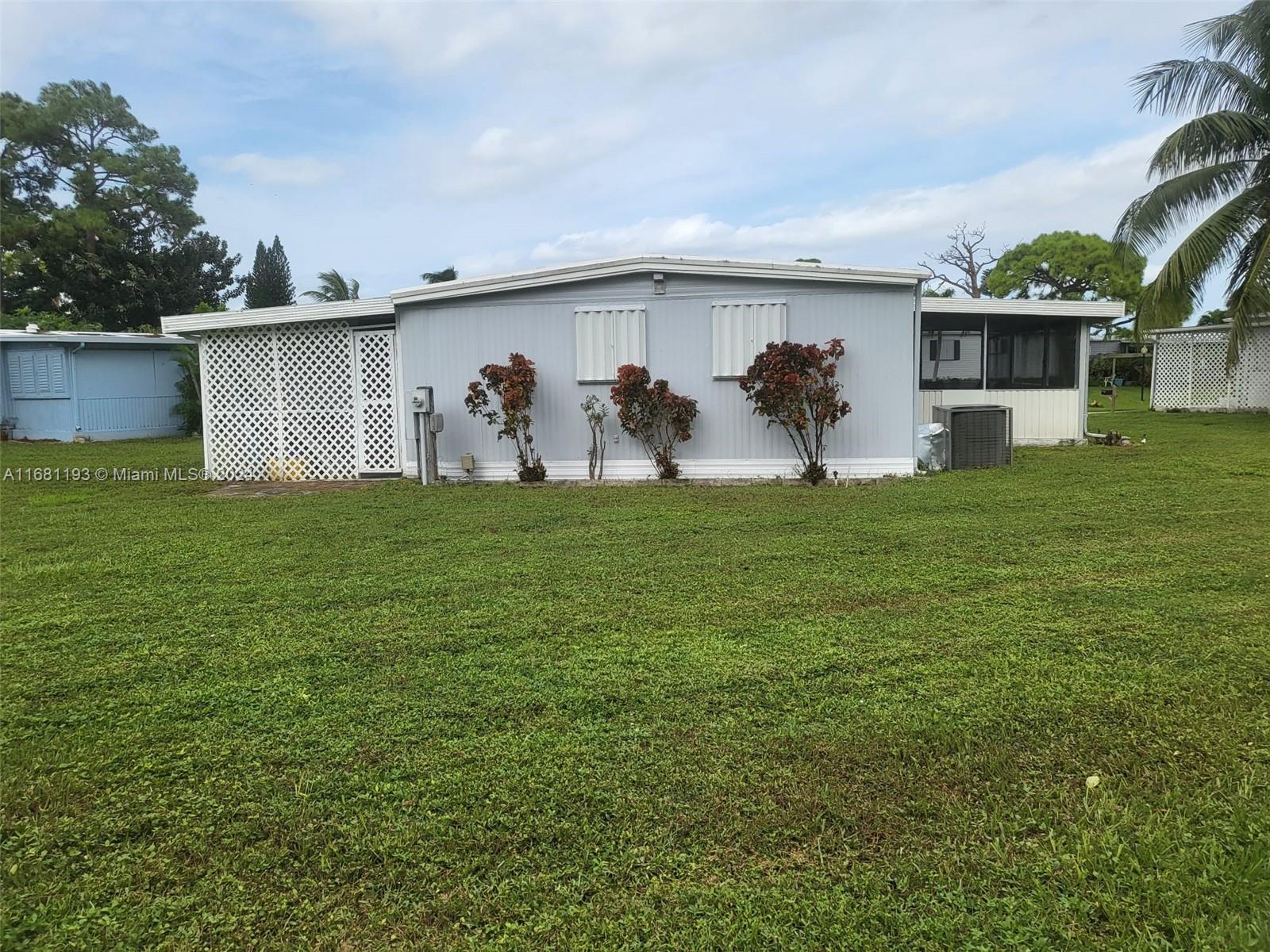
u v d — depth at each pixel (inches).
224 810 92.4
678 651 139.9
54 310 1350.9
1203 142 552.4
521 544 231.3
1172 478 342.0
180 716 117.4
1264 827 84.5
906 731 108.0
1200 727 107.4
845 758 101.3
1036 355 518.6
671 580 187.8
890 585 180.2
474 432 381.1
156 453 576.1
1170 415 802.8
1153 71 574.6
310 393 408.5
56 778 99.6
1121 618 152.8
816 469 351.9
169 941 71.9
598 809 91.0
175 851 85.0
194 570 204.8
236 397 417.7
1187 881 76.9
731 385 362.9
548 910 75.2
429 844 85.3
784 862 81.4
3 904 76.9
